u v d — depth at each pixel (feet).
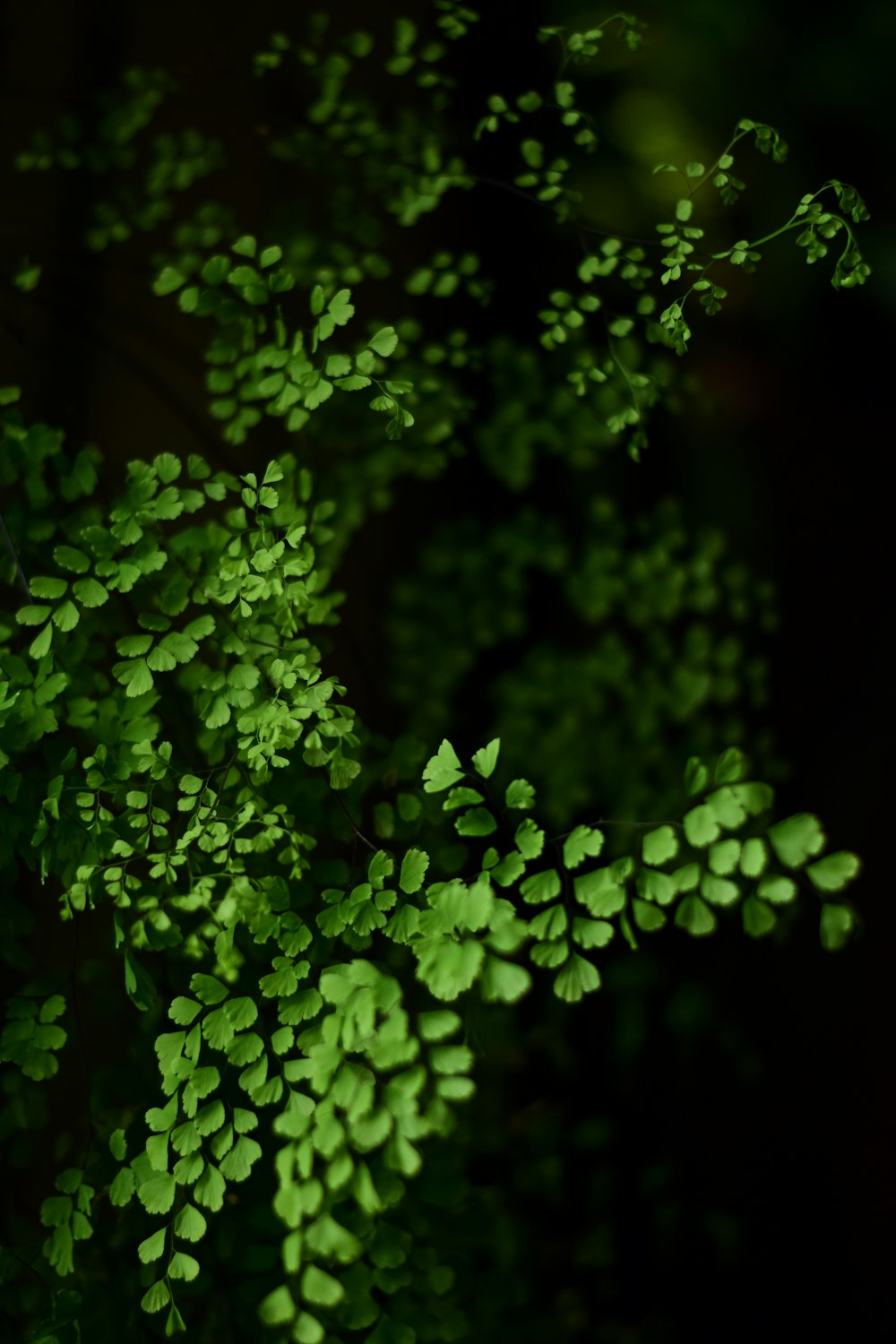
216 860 2.01
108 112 2.56
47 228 2.71
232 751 2.14
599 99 3.14
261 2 2.86
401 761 2.36
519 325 3.06
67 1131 2.51
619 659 2.83
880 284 3.36
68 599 2.09
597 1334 2.75
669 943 3.01
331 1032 1.90
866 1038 3.14
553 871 1.91
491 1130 2.70
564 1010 2.91
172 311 2.78
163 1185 1.99
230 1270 2.29
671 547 2.78
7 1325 2.27
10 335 2.63
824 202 3.34
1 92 2.57
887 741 3.29
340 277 2.56
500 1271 2.57
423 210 2.51
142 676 2.05
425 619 2.86
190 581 2.08
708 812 1.86
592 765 2.83
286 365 2.15
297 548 2.16
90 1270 2.27
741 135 2.23
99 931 2.51
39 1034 2.16
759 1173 3.04
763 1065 3.07
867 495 3.58
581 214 2.54
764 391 3.51
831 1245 3.02
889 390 3.63
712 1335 2.86
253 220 2.81
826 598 3.46
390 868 1.96
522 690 2.86
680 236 2.24
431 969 1.89
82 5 2.76
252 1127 1.96
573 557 3.09
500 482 3.18
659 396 2.61
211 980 1.99
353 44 2.56
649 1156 2.94
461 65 2.90
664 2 3.12
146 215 2.53
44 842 2.07
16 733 2.06
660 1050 3.00
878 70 3.25
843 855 1.83
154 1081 2.30
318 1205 1.90
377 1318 2.18
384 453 2.68
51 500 2.28
